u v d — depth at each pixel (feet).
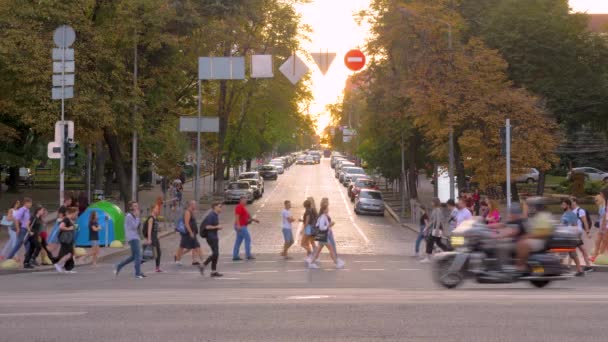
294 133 242.37
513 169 116.37
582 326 33.45
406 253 93.35
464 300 42.83
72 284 59.62
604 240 70.90
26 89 111.14
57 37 89.51
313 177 333.83
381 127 163.63
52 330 33.40
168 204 147.64
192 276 65.98
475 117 116.88
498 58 122.11
